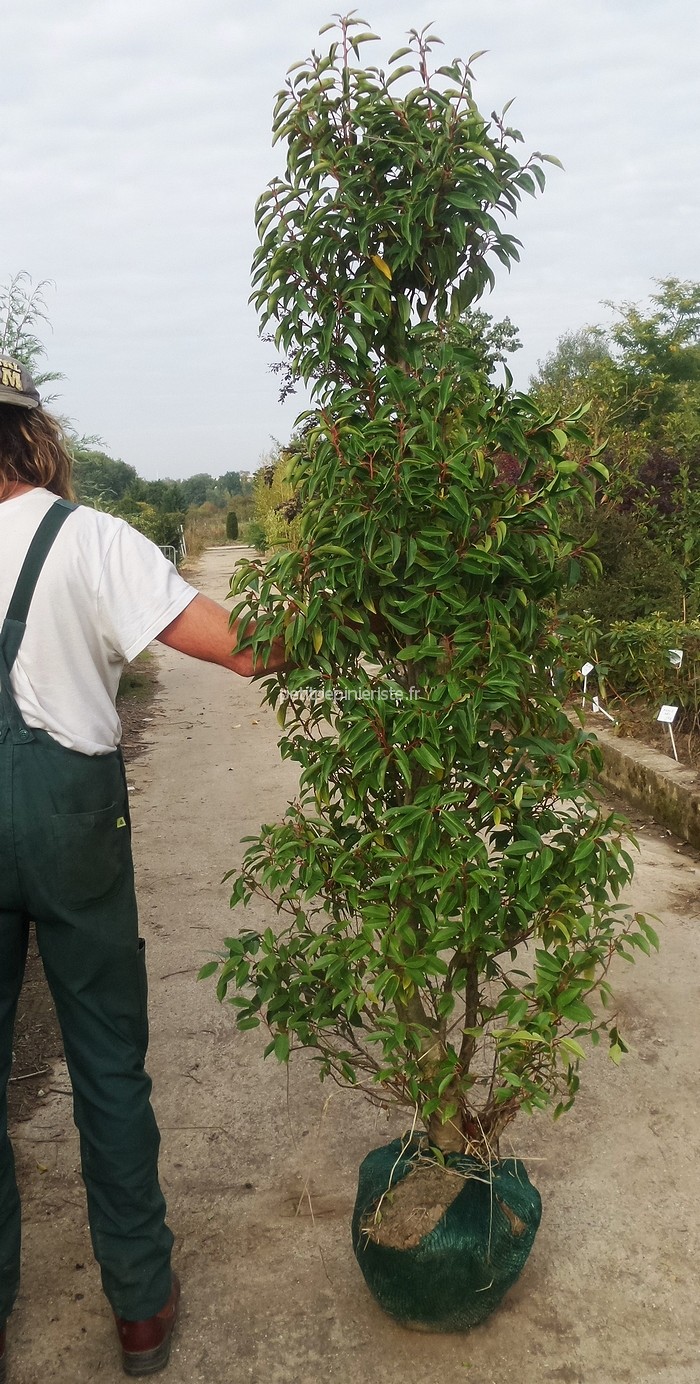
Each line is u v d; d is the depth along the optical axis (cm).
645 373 1477
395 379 177
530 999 189
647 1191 260
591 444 192
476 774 189
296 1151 281
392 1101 236
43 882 184
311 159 194
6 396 188
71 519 188
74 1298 230
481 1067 313
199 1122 296
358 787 197
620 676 754
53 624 183
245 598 192
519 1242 209
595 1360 207
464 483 170
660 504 877
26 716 181
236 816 597
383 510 176
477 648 177
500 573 187
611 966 383
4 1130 205
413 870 182
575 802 205
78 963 192
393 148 188
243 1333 217
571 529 776
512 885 190
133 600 188
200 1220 254
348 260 199
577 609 761
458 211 189
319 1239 245
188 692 1089
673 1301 223
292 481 196
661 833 548
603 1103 298
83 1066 198
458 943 194
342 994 191
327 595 183
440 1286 202
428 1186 210
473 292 207
